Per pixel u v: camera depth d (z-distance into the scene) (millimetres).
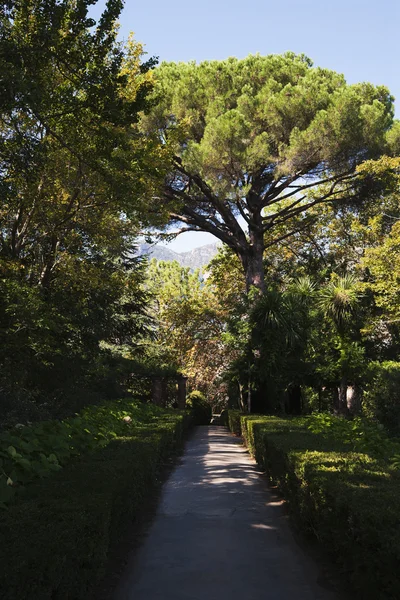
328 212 33094
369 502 4109
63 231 15539
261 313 22266
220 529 6379
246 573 4805
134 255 25578
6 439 6285
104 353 22734
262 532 6234
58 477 5227
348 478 5082
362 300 29281
